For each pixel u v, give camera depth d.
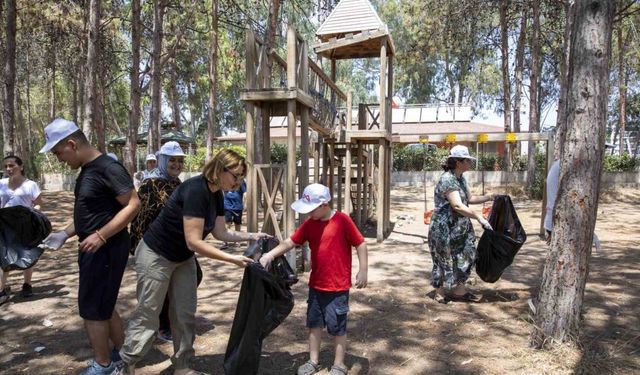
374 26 9.28
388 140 9.60
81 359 3.65
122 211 2.90
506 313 4.62
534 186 17.56
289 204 6.05
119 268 2.99
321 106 7.98
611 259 7.09
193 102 34.56
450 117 29.06
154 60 14.70
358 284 3.19
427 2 21.64
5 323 4.46
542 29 19.64
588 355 3.46
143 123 38.03
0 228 4.36
